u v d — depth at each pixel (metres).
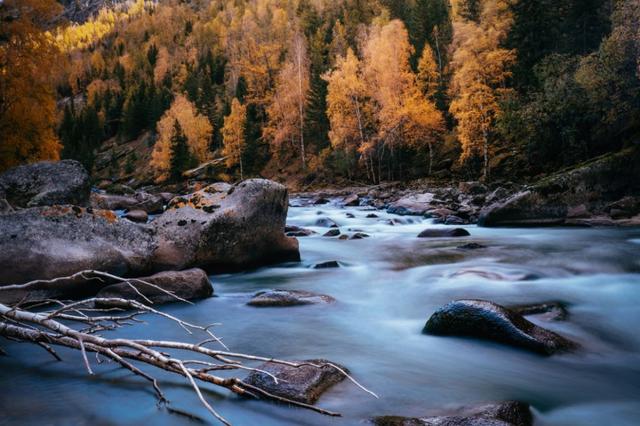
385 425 2.88
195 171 60.62
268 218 8.99
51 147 26.62
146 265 7.50
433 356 4.36
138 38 156.75
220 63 98.75
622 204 15.16
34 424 2.94
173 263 7.76
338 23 72.69
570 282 7.27
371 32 50.50
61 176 13.04
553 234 13.37
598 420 3.24
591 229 14.18
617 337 4.98
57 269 6.38
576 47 36.88
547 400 3.51
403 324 5.44
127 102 101.94
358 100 45.19
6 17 24.70
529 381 3.82
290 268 8.99
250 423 2.98
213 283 7.79
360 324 5.44
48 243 6.58
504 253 10.03
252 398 3.29
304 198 36.56
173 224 8.32
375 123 43.19
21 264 6.18
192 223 8.27
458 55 34.34
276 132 56.66
